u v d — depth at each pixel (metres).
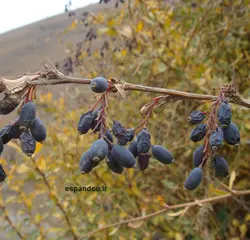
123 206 3.51
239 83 3.88
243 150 3.56
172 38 3.79
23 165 3.17
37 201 3.81
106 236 3.21
